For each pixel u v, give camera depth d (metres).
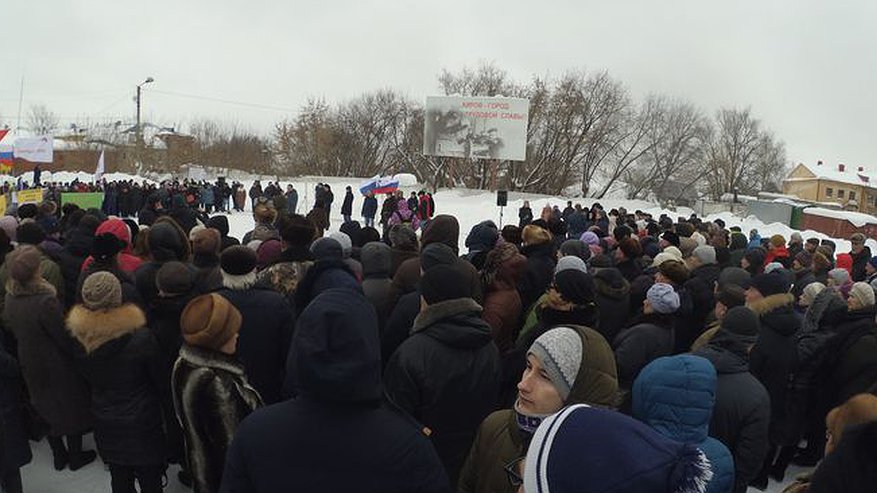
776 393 4.55
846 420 2.26
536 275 5.19
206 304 3.04
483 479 2.38
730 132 60.31
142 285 4.34
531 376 2.16
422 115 52.16
